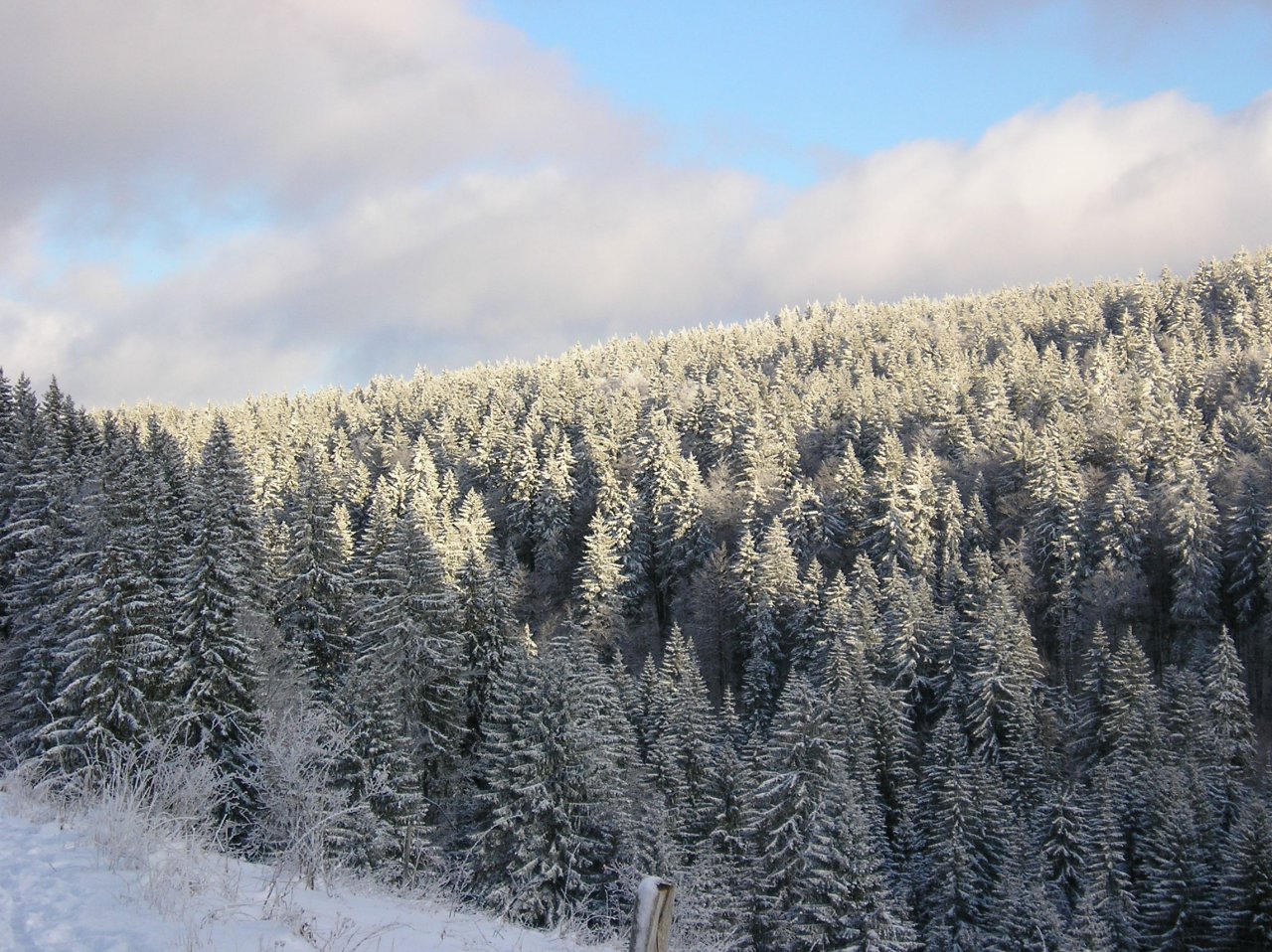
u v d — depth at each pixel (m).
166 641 28.36
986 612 59.88
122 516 31.95
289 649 36.91
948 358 123.94
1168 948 36.81
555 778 29.97
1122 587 70.25
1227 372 105.75
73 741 26.36
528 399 135.88
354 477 92.25
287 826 13.52
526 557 95.38
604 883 29.97
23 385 56.12
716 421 105.81
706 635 75.88
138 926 6.75
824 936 28.19
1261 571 68.62
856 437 100.44
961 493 88.44
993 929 36.25
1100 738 53.16
